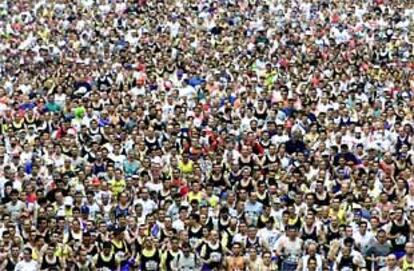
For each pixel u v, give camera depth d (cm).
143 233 4066
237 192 4462
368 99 5844
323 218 4244
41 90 5975
